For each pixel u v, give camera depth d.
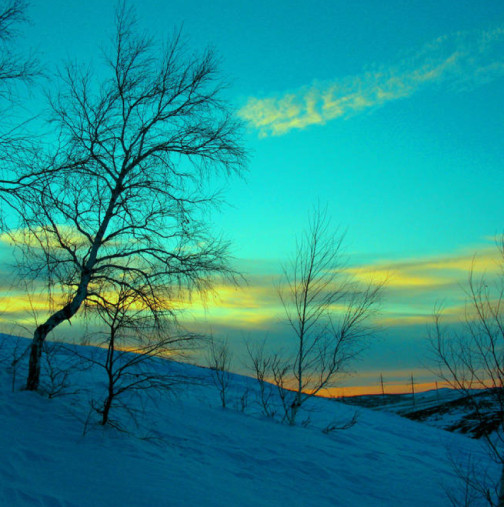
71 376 13.40
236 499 8.06
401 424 20.59
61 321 11.52
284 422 15.28
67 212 11.12
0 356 13.14
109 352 10.34
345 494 9.91
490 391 7.66
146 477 8.03
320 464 11.49
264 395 19.33
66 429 9.47
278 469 10.60
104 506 6.62
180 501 7.28
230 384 19.77
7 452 7.70
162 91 12.11
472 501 10.81
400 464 13.05
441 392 30.72
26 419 9.50
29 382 11.14
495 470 14.28
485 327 7.68
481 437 19.50
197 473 9.00
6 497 6.22
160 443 10.30
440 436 19.09
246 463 10.56
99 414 10.81
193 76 12.20
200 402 15.31
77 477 7.41
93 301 11.60
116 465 8.29
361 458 12.77
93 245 11.72
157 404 13.39
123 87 11.91
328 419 18.11
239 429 13.07
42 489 6.71
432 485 11.55
